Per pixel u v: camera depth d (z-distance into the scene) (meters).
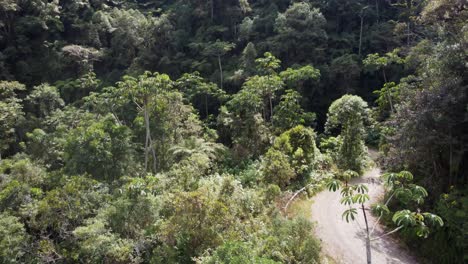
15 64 34.38
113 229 10.48
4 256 9.60
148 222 10.77
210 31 35.75
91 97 24.75
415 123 12.01
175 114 22.16
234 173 20.14
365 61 28.20
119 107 23.06
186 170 14.27
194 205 9.95
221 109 25.91
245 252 8.16
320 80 29.78
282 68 31.12
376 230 12.97
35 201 11.73
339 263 10.81
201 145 21.12
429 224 11.72
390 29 32.72
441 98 11.55
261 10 36.94
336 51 32.12
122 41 36.72
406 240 12.21
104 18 38.75
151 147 20.03
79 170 15.88
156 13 44.53
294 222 10.79
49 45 35.72
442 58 12.68
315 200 15.59
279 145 18.77
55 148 20.83
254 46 32.81
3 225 10.19
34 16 36.56
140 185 11.29
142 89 19.55
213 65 33.91
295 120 24.09
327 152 21.50
